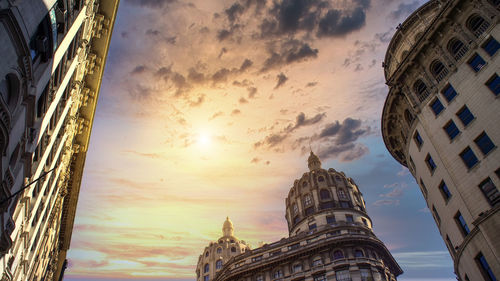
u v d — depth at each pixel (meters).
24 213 25.28
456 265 31.80
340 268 57.94
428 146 33.91
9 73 16.89
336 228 64.50
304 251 62.50
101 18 32.47
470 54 30.34
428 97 34.38
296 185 83.62
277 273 64.50
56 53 21.58
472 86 29.67
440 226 35.12
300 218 76.31
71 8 22.41
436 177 32.91
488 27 29.12
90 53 34.72
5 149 17.55
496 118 27.28
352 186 80.06
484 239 26.25
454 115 31.02
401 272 69.56
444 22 32.44
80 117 40.88
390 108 40.31
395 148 43.72
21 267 30.28
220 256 103.25
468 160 29.31
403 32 40.91
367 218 73.56
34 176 25.62
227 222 119.56
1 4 14.84
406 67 36.47
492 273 26.12
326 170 82.44
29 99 19.08
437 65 34.19
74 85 31.53
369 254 60.97
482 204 27.27
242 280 67.00
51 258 57.19
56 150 32.12
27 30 16.89
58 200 44.59
